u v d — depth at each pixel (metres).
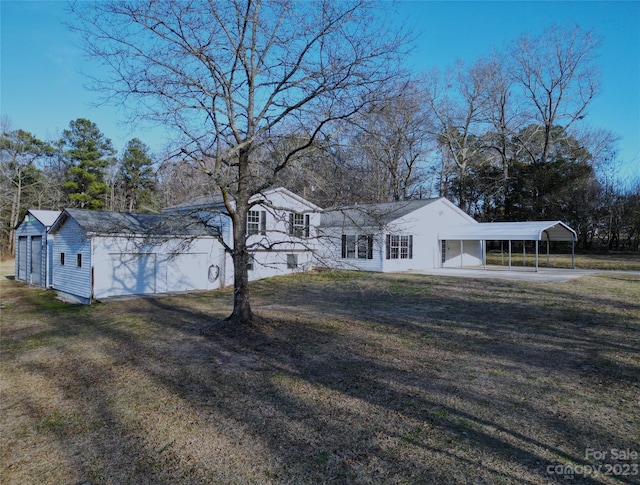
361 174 9.34
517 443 4.16
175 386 6.09
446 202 24.70
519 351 7.41
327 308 12.02
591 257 25.42
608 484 3.42
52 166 43.47
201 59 8.00
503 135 35.34
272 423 4.79
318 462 3.91
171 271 17.30
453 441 4.23
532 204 29.45
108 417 5.14
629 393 5.39
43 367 7.37
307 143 8.45
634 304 11.20
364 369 6.59
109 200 39.50
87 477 3.83
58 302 15.59
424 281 17.08
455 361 6.91
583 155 33.62
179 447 4.31
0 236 40.19
